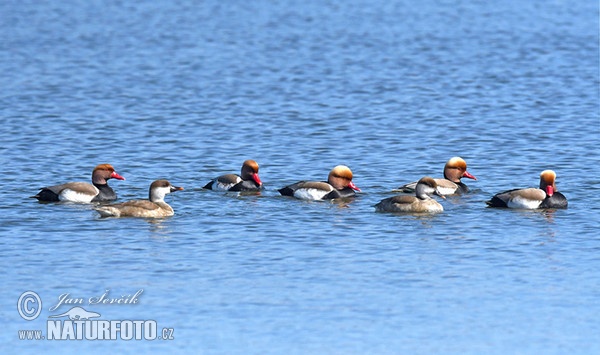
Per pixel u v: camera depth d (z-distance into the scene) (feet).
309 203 97.35
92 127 138.41
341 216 92.32
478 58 201.87
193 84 175.42
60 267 78.13
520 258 80.43
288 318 68.69
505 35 232.32
